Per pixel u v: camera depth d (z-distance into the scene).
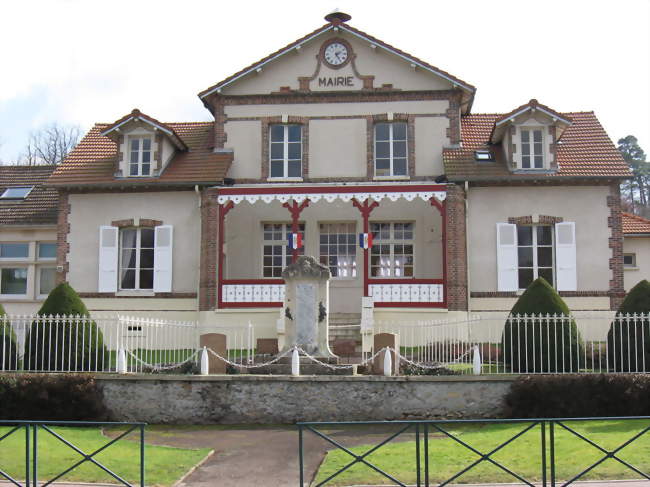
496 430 13.90
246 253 24.72
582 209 23.19
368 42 24.56
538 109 23.06
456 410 15.23
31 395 14.95
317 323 17.06
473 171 23.27
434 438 13.50
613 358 16.12
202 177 23.50
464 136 25.38
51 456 12.24
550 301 16.91
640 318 15.76
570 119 23.17
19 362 16.95
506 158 23.67
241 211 24.89
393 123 24.77
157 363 17.77
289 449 13.11
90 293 23.77
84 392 15.09
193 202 23.86
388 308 22.52
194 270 23.61
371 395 15.33
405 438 13.64
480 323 22.56
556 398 14.75
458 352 18.67
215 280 22.97
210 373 16.36
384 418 15.25
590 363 17.50
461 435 13.62
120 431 14.64
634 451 11.66
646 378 14.59
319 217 24.92
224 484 11.09
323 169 24.52
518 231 23.42
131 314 23.58
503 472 11.07
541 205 23.23
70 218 24.22
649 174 67.19
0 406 14.93
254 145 24.72
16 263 26.33
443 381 15.30
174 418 15.38
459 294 22.50
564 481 10.52
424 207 24.72
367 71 24.69
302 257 17.33
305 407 15.33
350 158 24.50
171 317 23.45
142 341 22.95
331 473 11.38
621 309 16.94
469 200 23.38
